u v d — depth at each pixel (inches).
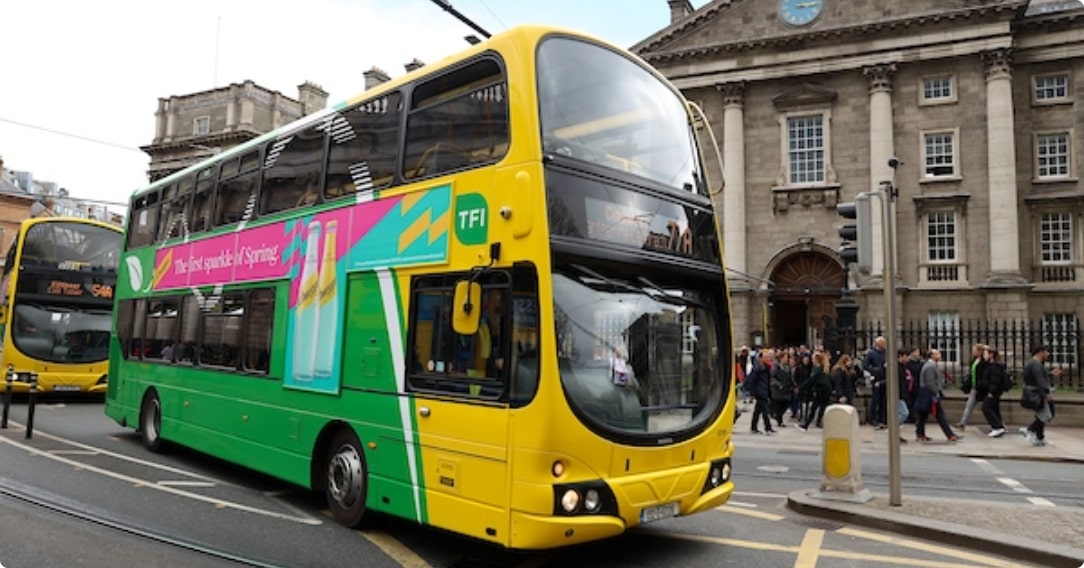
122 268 541.0
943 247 1228.5
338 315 301.9
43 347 745.6
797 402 757.9
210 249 414.3
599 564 254.1
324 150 331.9
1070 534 277.4
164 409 442.9
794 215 1300.4
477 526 230.4
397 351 270.1
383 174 292.4
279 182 362.3
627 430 233.3
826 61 1293.1
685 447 251.0
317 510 325.7
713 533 296.8
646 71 289.7
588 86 258.7
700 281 278.8
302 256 331.0
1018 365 1092.5
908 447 591.8
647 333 249.9
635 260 252.4
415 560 254.4
